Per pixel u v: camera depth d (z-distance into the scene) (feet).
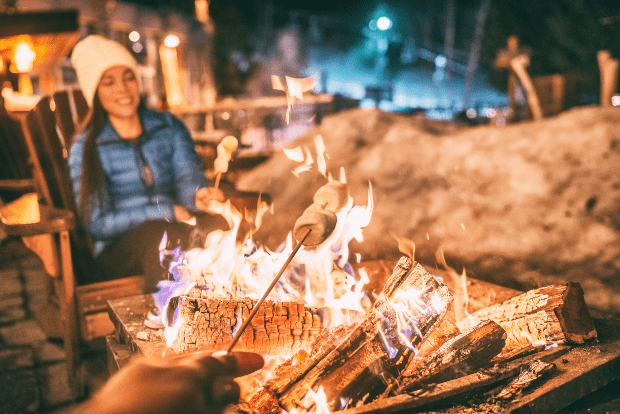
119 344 5.51
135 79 8.19
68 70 24.80
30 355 7.98
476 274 9.09
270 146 24.63
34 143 8.33
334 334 4.04
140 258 7.14
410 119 18.07
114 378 2.12
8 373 7.37
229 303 4.12
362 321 3.95
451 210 11.67
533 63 49.85
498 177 12.21
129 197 8.07
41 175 8.38
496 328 3.98
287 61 73.56
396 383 3.62
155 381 2.06
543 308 4.36
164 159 8.49
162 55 32.63
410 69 84.23
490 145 13.51
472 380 3.55
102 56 7.84
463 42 76.59
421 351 4.36
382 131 16.71
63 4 23.49
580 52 46.01
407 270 4.33
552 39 48.39
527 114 23.12
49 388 6.89
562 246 9.27
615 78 22.67
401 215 12.05
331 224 3.95
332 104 25.45
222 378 2.35
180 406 1.95
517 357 4.05
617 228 9.22
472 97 77.71
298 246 3.84
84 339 6.95
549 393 3.53
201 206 7.38
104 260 7.48
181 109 24.99
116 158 8.00
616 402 3.89
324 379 3.62
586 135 12.21
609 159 11.21
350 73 87.20
